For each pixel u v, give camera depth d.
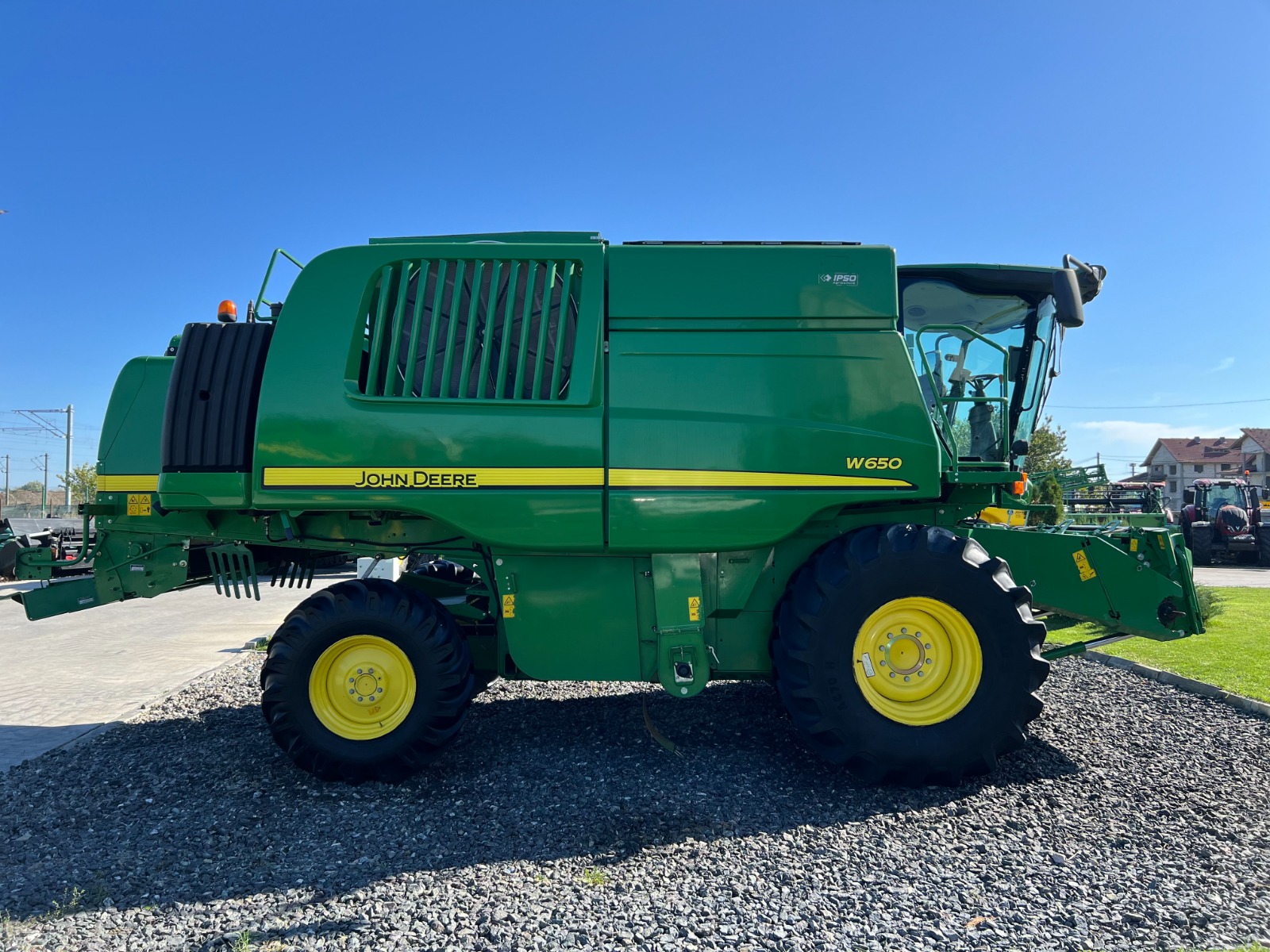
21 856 3.30
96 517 4.75
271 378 4.01
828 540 4.33
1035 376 4.98
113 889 2.98
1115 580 4.43
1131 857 3.11
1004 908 2.73
